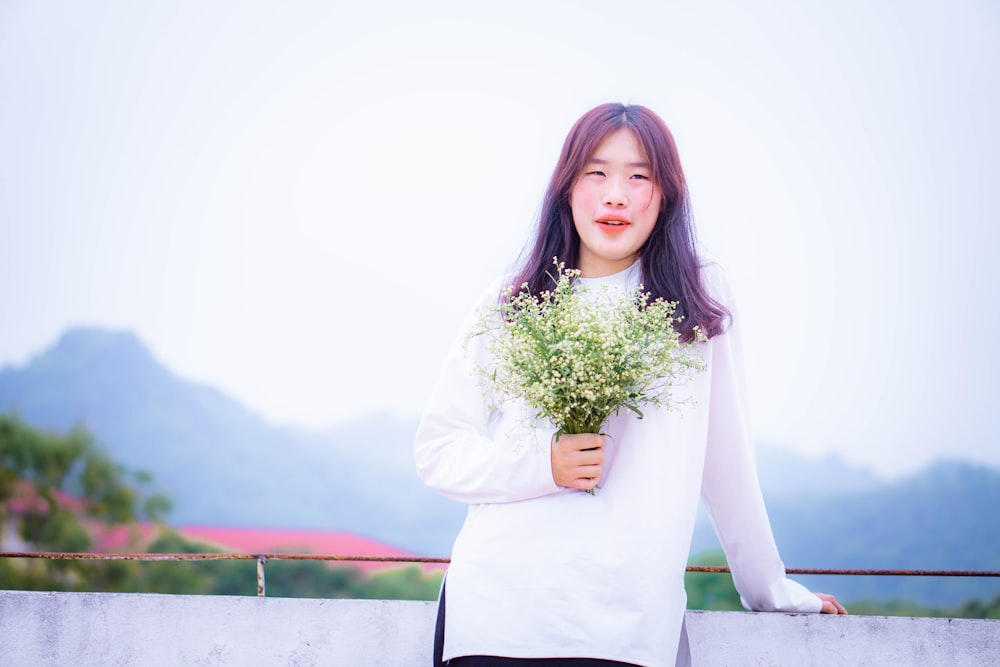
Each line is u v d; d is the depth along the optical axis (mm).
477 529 2195
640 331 2109
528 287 2391
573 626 2049
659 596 2094
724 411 2377
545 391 2059
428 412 2354
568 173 2361
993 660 2420
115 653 2418
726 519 2482
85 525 24938
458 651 2104
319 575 24016
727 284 2420
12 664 2412
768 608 2559
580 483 2109
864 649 2428
